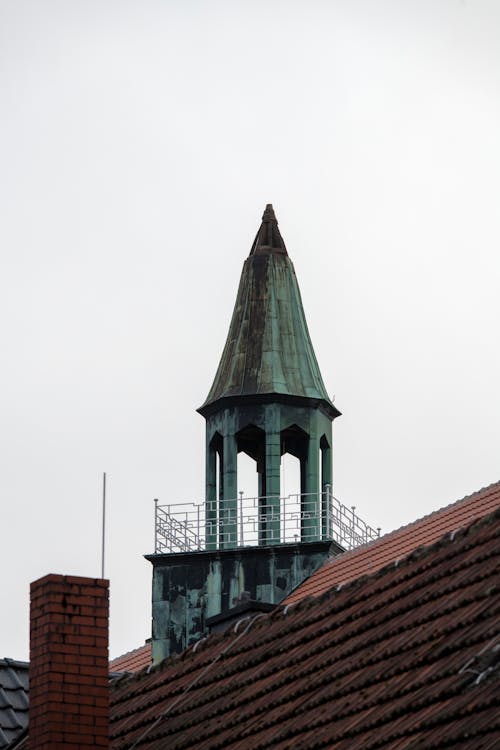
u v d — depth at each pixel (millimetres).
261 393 129625
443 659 51000
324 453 132250
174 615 125188
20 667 79750
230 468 129375
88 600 62969
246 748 54656
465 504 111062
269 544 124250
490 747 45000
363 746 49344
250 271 135250
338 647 57375
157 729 61719
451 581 55656
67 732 61281
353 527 123250
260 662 61281
